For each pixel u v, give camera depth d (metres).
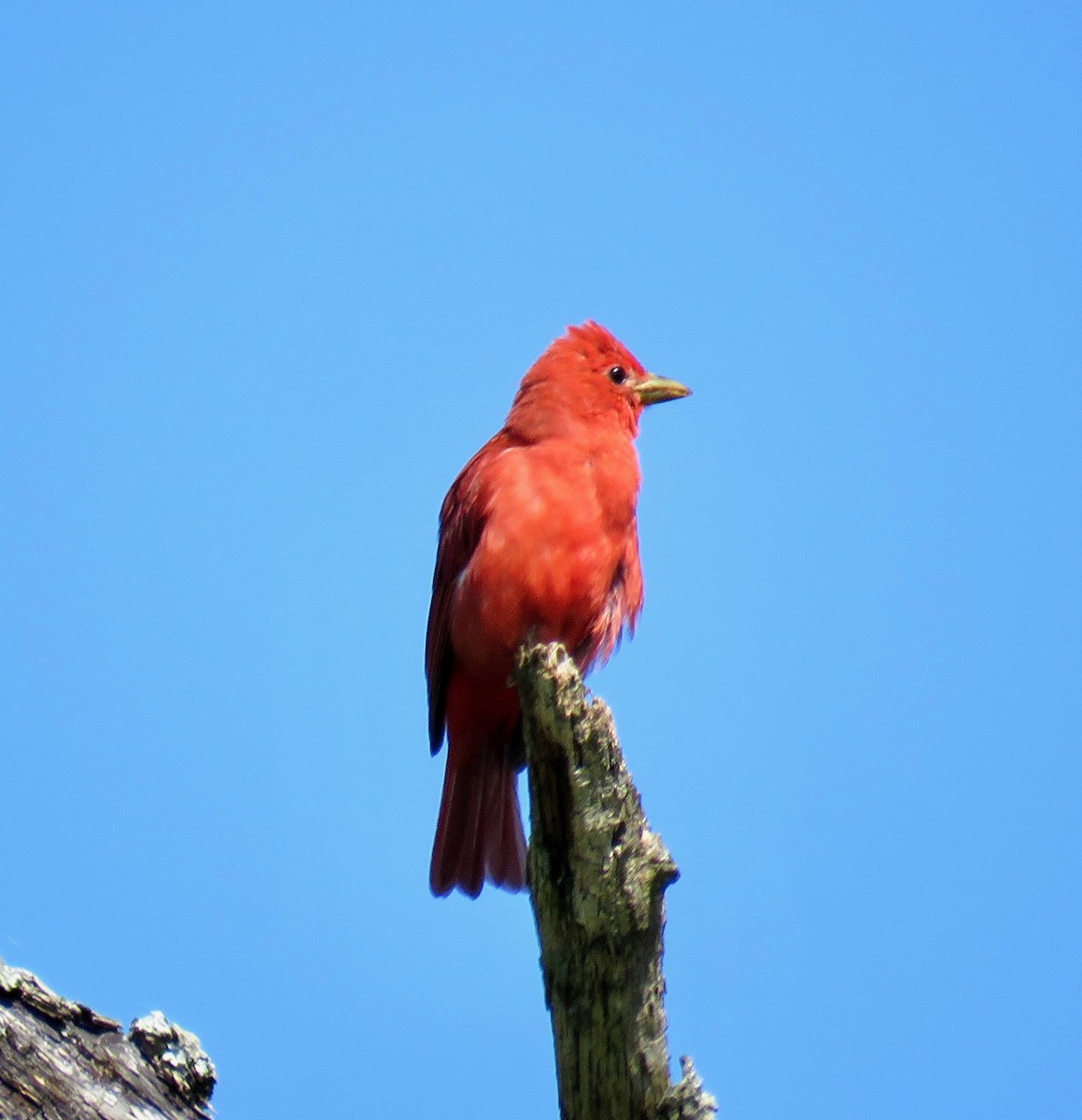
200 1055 8.44
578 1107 8.99
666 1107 8.74
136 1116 8.09
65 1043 8.16
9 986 8.09
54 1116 7.95
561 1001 9.04
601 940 8.90
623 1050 8.85
